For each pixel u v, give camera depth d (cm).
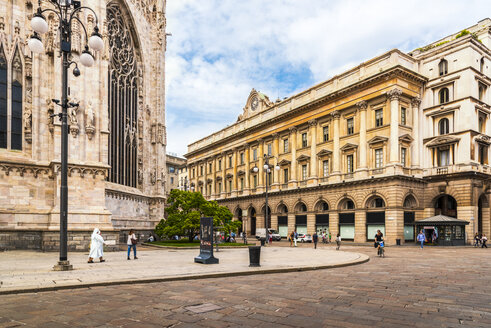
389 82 4291
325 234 4594
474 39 4275
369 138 4491
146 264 1655
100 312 784
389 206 4119
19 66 2681
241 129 6931
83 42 2703
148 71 4262
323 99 4994
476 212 4094
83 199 2559
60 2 1422
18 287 1001
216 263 1708
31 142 2641
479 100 4272
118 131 3503
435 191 4325
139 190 3931
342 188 4675
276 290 1060
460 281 1276
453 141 4200
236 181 6919
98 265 1599
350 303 888
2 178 2477
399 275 1432
